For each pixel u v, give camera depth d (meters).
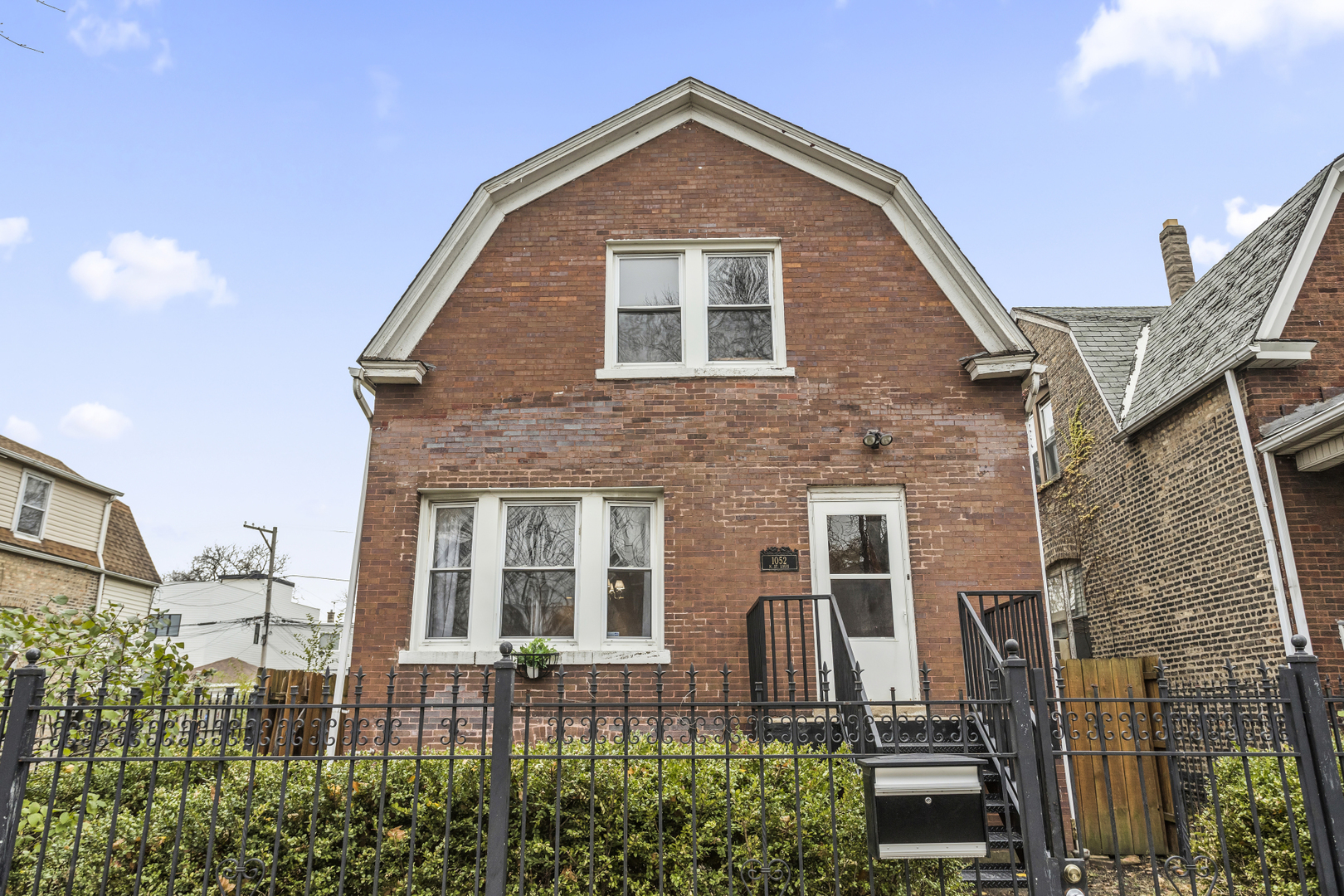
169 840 4.95
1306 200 10.08
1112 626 12.20
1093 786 9.10
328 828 5.04
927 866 4.99
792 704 4.35
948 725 7.45
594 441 8.99
